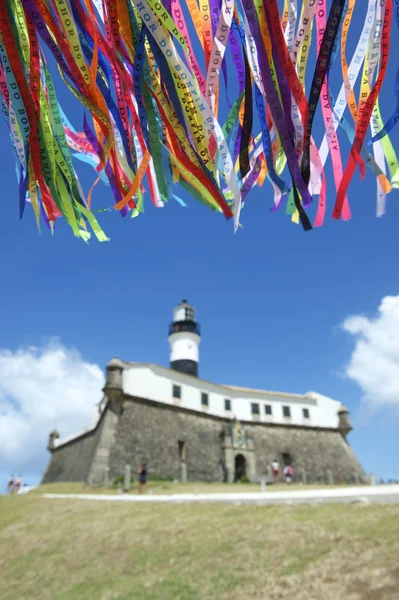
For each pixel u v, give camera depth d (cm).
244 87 412
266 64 362
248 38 388
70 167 446
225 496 1433
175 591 739
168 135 407
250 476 3753
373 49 396
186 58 402
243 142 413
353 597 583
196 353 4772
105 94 427
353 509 990
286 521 974
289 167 366
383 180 412
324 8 389
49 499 2088
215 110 416
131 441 3162
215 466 3638
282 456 4122
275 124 366
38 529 1452
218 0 404
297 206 367
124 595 769
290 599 623
